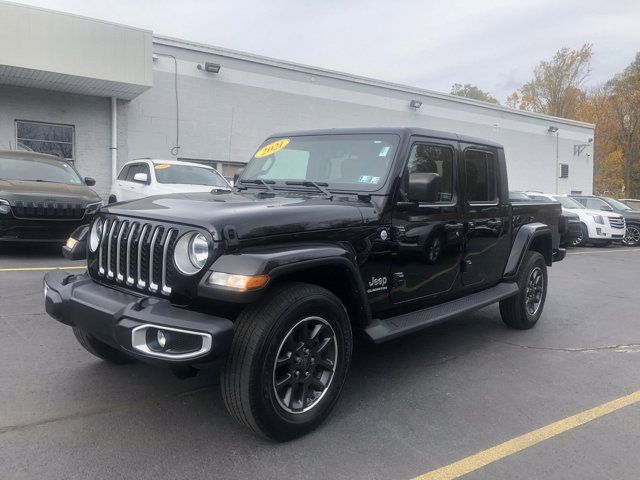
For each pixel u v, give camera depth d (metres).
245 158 17.69
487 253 5.12
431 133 4.34
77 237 3.93
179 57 16.19
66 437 3.17
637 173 47.97
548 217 6.31
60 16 12.45
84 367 4.23
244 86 17.47
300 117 18.81
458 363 4.77
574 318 6.66
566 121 29.42
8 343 4.69
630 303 7.72
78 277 3.67
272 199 3.79
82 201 8.78
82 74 12.82
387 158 4.00
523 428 3.53
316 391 3.35
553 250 6.48
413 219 4.09
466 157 4.77
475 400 3.96
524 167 27.58
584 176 31.05
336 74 19.59
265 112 17.97
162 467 2.89
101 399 3.69
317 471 2.91
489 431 3.46
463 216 4.68
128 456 2.99
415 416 3.65
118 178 12.28
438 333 5.72
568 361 4.95
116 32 13.18
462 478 2.90
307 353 3.25
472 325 6.09
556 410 3.83
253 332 2.95
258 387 2.95
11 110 13.78
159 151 16.05
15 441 3.11
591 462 3.11
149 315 2.91
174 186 10.30
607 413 3.81
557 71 48.12
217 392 3.88
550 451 3.23
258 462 2.97
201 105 16.67
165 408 3.60
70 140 14.73
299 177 4.39
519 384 4.32
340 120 19.89
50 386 3.87
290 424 3.14
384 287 3.91
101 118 15.04
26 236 8.38
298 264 3.03
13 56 11.99
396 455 3.11
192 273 2.94
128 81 13.42
